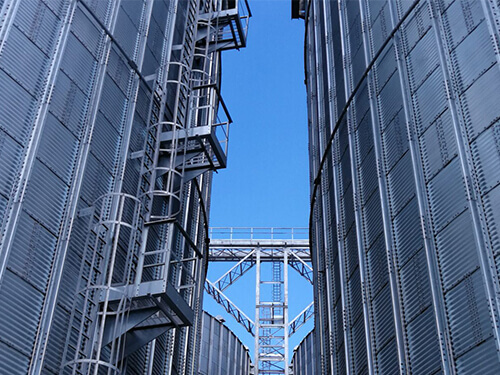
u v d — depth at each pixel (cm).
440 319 2203
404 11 3142
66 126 2638
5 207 2234
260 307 7538
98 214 2683
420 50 2889
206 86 3578
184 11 4144
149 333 2573
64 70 2717
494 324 1966
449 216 2352
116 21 3209
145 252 2664
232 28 4341
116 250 2608
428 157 2595
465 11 2683
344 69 3706
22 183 2312
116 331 2380
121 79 3122
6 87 2405
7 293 2109
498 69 2378
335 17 4197
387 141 2952
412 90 2856
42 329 2189
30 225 2291
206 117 4247
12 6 2562
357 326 2892
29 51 2578
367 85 3303
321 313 3684
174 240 3391
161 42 3653
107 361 2455
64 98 2669
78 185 2575
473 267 2141
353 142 3362
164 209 3238
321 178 3953
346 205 3331
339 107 3756
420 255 2433
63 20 2825
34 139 2433
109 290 2448
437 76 2695
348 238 3206
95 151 2761
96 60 2975
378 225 2841
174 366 3328
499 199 2145
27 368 2098
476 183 2273
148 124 3050
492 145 2269
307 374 6278
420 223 2478
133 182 2964
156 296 2425
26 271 2217
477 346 2019
